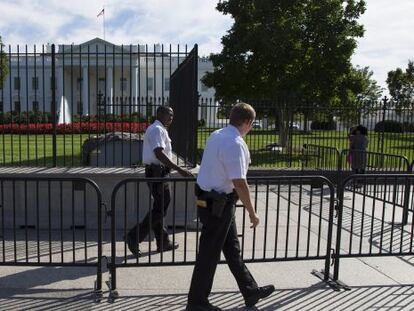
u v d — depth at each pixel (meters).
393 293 4.43
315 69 19.47
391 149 20.06
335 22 19.48
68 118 21.69
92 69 35.50
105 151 8.06
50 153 14.82
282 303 4.14
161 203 5.43
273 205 8.80
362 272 5.04
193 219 6.86
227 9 20.66
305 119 16.42
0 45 7.68
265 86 20.48
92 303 4.07
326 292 4.42
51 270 4.92
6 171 6.82
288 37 18.98
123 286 4.48
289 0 19.52
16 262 4.48
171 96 10.09
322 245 6.09
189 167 7.09
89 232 6.59
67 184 6.70
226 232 3.73
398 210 8.67
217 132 3.76
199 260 3.75
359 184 10.48
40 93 30.91
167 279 4.70
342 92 20.39
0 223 6.76
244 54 20.38
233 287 4.52
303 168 12.68
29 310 3.90
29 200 6.73
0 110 7.98
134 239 5.30
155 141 5.28
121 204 6.81
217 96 22.17
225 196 3.68
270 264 5.24
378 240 6.48
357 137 12.34
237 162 3.54
